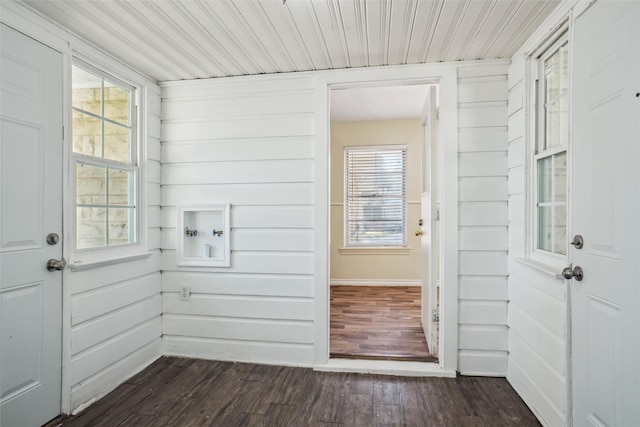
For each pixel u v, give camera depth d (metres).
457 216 2.25
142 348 2.39
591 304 1.37
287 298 2.45
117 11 1.66
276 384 2.17
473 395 2.04
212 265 2.52
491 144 2.24
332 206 4.80
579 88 1.45
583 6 1.42
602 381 1.30
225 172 2.52
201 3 1.60
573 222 1.49
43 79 1.70
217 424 1.77
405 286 4.66
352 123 4.76
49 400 1.74
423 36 1.92
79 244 1.95
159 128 2.58
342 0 1.58
